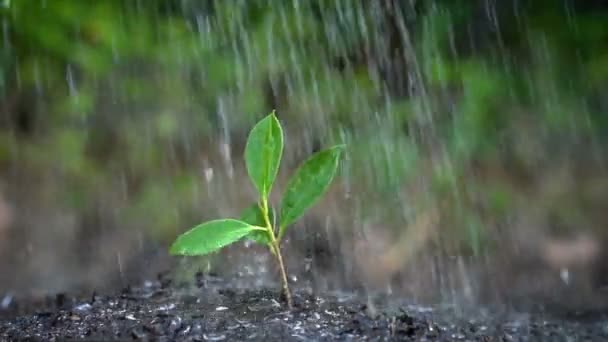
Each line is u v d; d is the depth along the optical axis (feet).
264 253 3.33
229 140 5.56
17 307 3.19
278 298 2.96
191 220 4.95
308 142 5.26
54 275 4.14
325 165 2.82
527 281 3.95
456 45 5.48
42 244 4.75
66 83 5.82
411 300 3.42
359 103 5.34
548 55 5.54
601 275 4.01
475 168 5.18
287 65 5.47
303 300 2.96
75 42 5.76
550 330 3.02
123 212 5.14
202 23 5.66
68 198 5.34
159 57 5.72
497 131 5.35
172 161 5.55
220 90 5.58
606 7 5.59
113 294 3.12
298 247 3.59
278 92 5.48
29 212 5.20
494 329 2.96
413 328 2.80
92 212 5.16
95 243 4.71
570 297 3.70
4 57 5.72
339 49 5.41
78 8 5.74
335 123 5.31
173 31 5.72
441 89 5.38
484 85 5.38
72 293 3.36
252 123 5.51
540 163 5.21
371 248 4.14
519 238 4.54
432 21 5.38
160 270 3.51
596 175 5.07
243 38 5.56
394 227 4.58
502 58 5.54
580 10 5.60
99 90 5.80
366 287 3.57
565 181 5.02
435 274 4.02
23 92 5.82
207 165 5.44
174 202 5.16
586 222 4.70
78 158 5.63
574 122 5.39
